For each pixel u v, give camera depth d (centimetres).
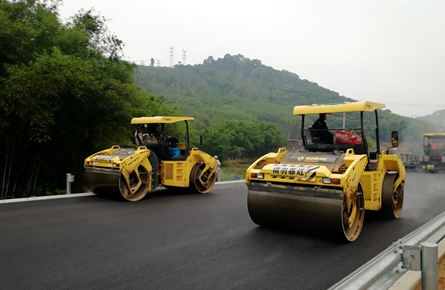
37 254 461
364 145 632
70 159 1231
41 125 965
